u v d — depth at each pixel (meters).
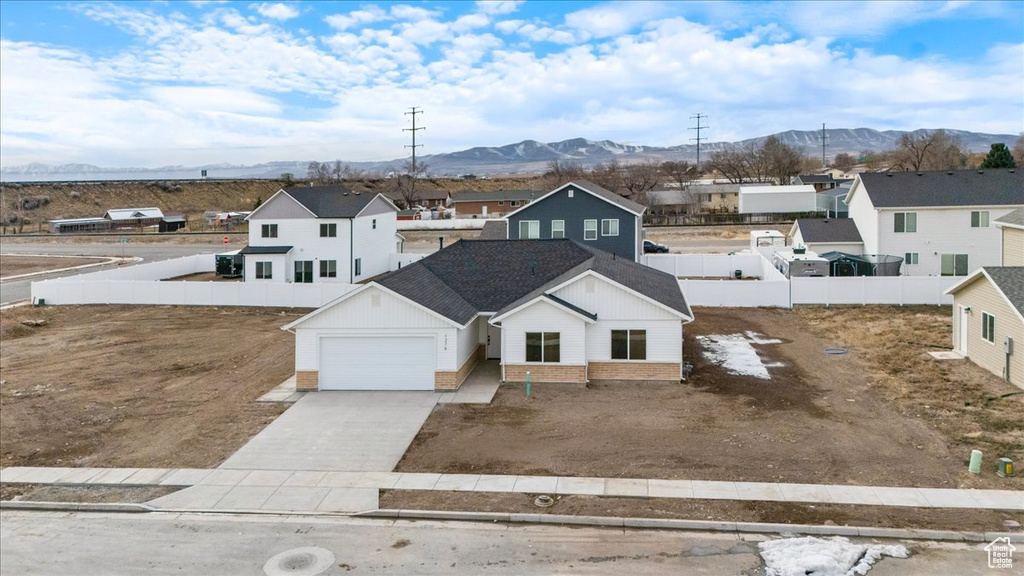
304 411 23.05
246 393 25.36
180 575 13.04
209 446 20.28
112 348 32.62
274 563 13.44
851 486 16.33
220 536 14.77
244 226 102.88
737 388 24.45
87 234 92.62
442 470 18.03
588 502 15.81
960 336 27.95
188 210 139.50
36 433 21.84
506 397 24.00
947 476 16.70
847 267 43.97
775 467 17.56
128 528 15.34
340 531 14.86
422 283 27.77
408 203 126.25
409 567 13.12
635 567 12.94
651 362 25.44
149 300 43.47
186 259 56.00
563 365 25.31
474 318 27.06
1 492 17.50
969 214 44.16
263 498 16.66
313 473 18.08
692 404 22.80
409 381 25.11
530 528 14.80
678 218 88.81
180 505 16.45
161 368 29.09
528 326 25.41
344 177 166.12
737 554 13.39
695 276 50.00
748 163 153.12
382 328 25.00
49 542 14.70
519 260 31.56
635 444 19.39
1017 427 19.72
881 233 45.28
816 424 20.61
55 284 43.69
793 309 38.28
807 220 50.41
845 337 31.53
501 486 16.88
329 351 25.31
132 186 143.62
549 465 18.12
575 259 31.17
